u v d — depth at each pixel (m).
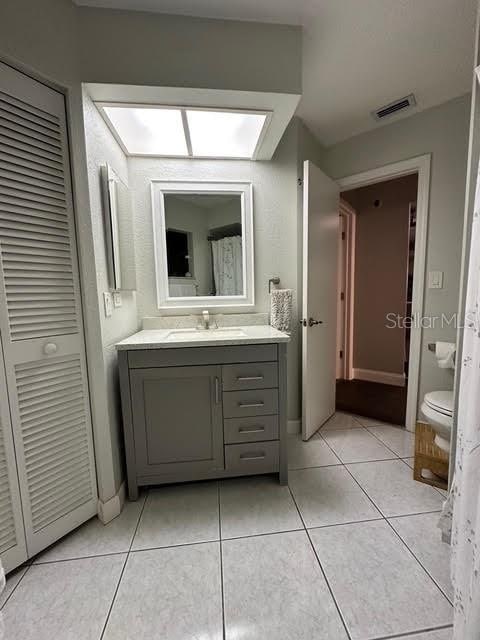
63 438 1.27
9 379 1.09
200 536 1.30
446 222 1.93
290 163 2.05
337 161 2.34
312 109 1.94
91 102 1.34
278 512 1.43
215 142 1.77
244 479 1.70
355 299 3.53
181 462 1.56
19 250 1.10
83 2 1.20
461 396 0.99
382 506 1.46
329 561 1.17
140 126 1.58
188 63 1.29
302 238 2.10
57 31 1.15
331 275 2.32
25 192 1.11
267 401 1.58
